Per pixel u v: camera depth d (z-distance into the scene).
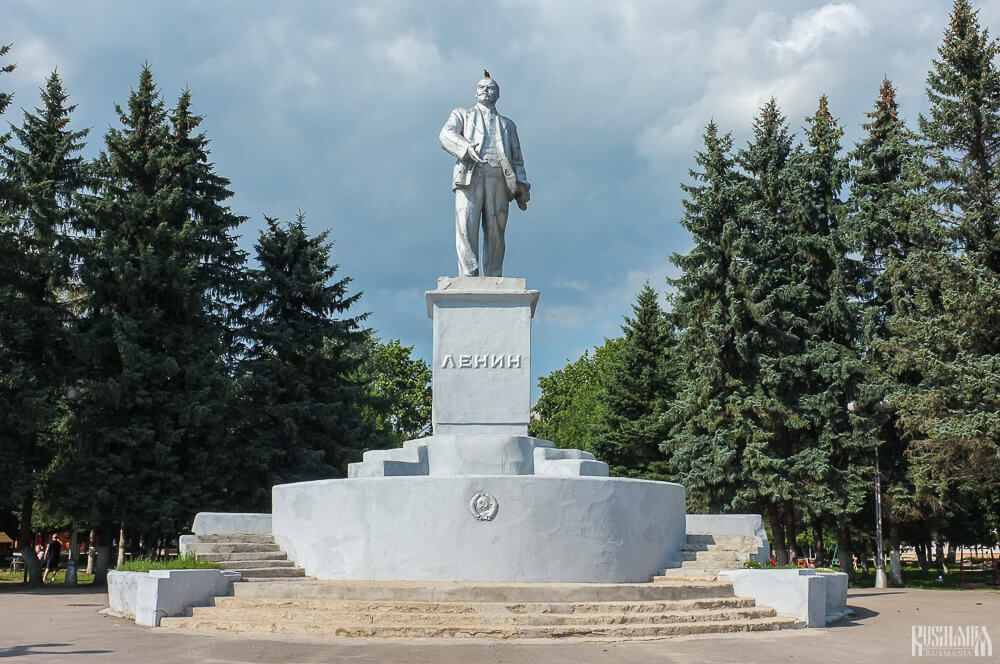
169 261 31.30
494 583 14.78
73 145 32.38
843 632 14.00
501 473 16.91
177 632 12.79
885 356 32.19
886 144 36.16
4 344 28.17
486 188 18.83
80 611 17.25
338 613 12.82
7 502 27.53
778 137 38.16
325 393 37.34
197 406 30.23
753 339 34.06
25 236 29.67
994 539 43.66
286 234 38.56
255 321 37.41
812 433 34.59
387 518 15.68
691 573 16.36
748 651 11.28
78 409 30.34
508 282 18.23
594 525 15.61
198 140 37.50
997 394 26.31
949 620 16.88
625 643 11.80
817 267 36.25
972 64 30.64
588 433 50.44
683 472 34.91
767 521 41.44
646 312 42.62
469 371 17.84
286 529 17.12
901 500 33.16
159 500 29.91
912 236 34.25
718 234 35.88
